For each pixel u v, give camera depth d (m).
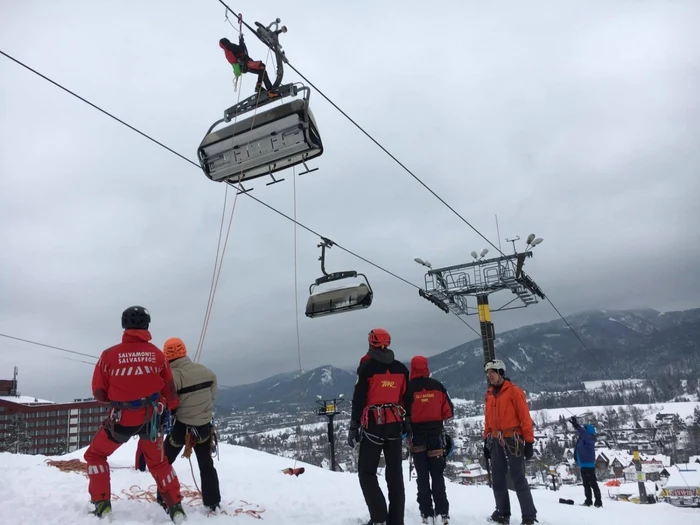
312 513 5.19
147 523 4.04
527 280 18.30
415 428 5.43
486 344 18.22
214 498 4.73
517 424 5.57
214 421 4.88
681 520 6.32
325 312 10.55
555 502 8.69
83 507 4.39
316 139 6.34
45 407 74.31
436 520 5.24
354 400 4.54
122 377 3.97
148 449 4.12
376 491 4.42
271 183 7.01
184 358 4.77
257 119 6.24
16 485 5.54
